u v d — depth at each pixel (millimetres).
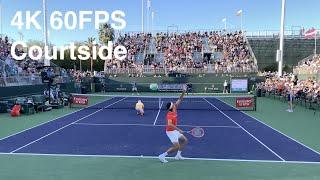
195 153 12766
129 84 52062
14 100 26609
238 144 14578
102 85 51969
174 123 11547
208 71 53688
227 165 11109
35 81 35094
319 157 12344
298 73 43688
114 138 15781
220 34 66375
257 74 53000
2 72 31594
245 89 49625
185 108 30625
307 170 10617
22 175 9914
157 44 64500
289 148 13875
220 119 23000
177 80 51594
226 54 60031
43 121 21656
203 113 26609
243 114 26047
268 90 43281
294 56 67562
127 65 58188
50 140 15227
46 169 10531
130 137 16047
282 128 19250
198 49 62281
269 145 14445
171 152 11969
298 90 32938
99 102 36719
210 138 15922
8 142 14734
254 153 12883
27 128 18734
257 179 9664
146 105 33250
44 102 28344
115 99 40594
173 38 66000
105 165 11016
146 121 21688
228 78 51188
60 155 12328
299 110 29016
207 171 10398
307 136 16719
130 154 12555
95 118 23203
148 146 13992
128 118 23219
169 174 10062
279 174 10164
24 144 14305
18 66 37500
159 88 51719
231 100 39469
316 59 43844
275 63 66438
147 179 9586
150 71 54656
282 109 29922
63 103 31734
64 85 40094
